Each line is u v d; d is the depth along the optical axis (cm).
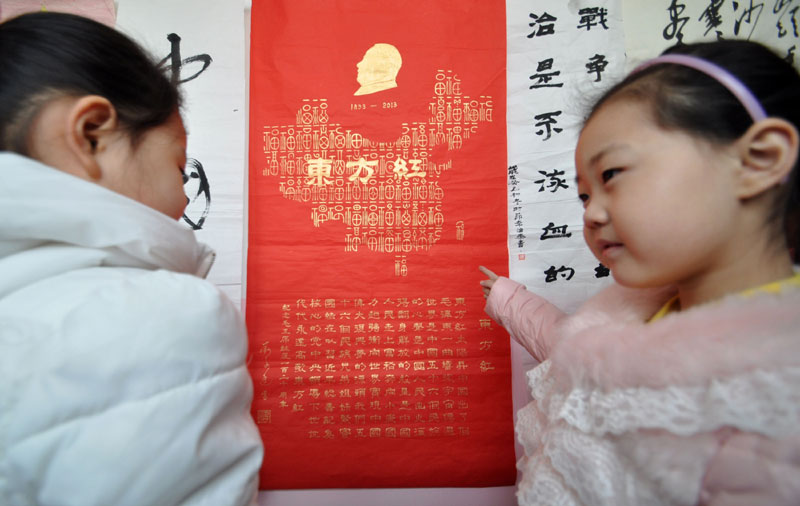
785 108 33
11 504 24
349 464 92
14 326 26
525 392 93
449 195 96
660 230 33
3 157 28
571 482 36
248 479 32
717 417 27
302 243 95
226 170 95
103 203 31
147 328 28
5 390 24
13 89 32
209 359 30
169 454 27
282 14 96
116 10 93
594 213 37
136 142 36
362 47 96
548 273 94
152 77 39
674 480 28
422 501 92
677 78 35
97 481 24
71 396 25
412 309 94
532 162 95
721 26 91
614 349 35
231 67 95
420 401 93
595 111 39
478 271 95
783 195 33
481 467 92
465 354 94
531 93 96
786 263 35
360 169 96
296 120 96
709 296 36
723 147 32
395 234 95
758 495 25
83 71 33
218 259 93
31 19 35
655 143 34
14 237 29
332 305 94
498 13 96
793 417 25
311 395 93
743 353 27
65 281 29
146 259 34
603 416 34
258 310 94
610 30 95
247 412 36
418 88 96
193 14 95
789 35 88
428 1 96
